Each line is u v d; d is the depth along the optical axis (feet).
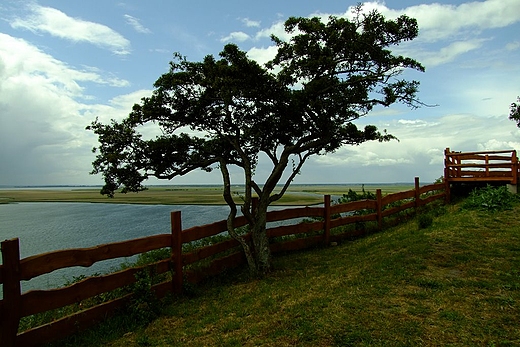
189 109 28.12
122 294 21.38
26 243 68.69
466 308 16.75
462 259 24.45
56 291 16.21
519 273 21.02
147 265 21.45
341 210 37.93
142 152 27.35
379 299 18.42
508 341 13.58
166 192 390.21
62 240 71.56
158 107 27.02
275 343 14.79
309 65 24.70
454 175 54.85
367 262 26.27
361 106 27.04
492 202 42.14
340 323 15.87
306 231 34.91
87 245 65.16
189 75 27.04
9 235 80.07
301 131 29.32
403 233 35.01
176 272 22.90
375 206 41.50
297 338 14.94
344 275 23.76
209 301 21.61
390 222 43.21
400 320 15.83
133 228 87.40
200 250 25.73
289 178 29.71
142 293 19.72
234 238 28.04
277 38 26.13
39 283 40.47
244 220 30.78
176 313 19.72
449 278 20.99
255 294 21.95
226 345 15.11
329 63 24.57
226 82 24.38
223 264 28.48
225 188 27.25
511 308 16.46
